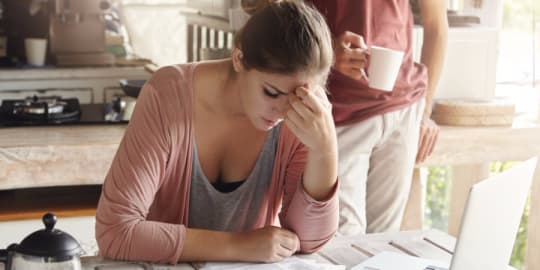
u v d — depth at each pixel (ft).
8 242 9.39
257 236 5.75
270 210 6.29
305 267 5.65
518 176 5.08
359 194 8.60
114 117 10.93
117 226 5.59
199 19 16.01
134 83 12.52
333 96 8.52
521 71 12.59
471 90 11.89
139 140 5.64
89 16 15.48
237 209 6.13
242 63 5.33
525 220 13.06
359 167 8.55
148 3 17.80
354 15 8.32
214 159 5.95
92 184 9.99
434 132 9.76
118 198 5.62
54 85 15.08
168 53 17.97
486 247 4.97
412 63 8.89
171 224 5.73
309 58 5.13
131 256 5.62
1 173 9.12
